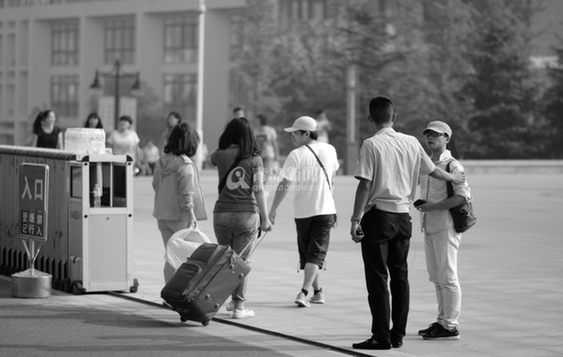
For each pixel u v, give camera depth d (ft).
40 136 151.23
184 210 93.15
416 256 129.59
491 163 375.66
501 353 73.46
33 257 99.30
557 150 543.39
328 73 546.67
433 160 79.00
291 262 123.13
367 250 74.33
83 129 102.94
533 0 640.58
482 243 148.05
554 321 86.17
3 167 115.85
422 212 80.23
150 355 71.67
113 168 102.47
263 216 87.92
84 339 77.15
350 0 543.39
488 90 544.62
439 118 533.96
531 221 184.34
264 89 572.92
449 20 585.22
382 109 75.41
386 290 74.33
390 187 73.87
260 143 217.56
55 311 89.86
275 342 77.51
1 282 108.99
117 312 89.71
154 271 114.83
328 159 93.35
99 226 99.09
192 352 72.90
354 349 74.54
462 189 76.74
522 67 546.26
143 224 171.01
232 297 87.04
